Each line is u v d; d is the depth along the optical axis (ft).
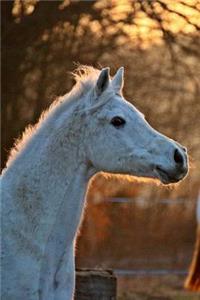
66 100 22.21
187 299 43.57
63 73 51.49
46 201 21.57
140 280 51.16
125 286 49.11
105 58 51.62
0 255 21.33
